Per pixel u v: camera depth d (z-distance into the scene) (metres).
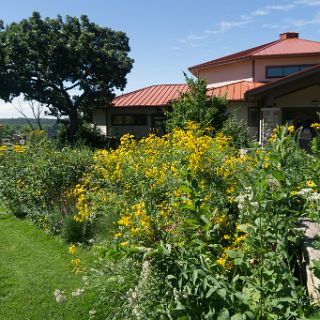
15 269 5.34
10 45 23.67
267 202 2.92
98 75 24.97
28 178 7.91
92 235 6.17
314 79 14.74
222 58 24.56
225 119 14.12
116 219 5.62
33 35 23.72
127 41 26.36
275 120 15.49
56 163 7.59
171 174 5.21
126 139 7.44
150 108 24.31
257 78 21.70
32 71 24.69
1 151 9.63
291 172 3.71
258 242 2.84
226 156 5.71
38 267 5.38
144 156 6.50
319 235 3.28
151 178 5.38
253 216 3.09
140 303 3.20
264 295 2.55
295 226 3.43
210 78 24.14
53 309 4.25
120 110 24.86
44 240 6.58
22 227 7.46
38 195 7.61
